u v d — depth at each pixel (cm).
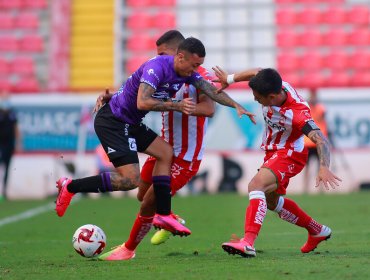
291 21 8156
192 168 2969
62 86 8006
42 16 8419
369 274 2088
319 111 6272
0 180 6594
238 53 8012
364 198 5694
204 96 2836
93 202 5969
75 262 2639
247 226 2488
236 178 6525
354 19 8144
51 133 6594
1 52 8225
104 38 8175
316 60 7925
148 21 8281
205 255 2767
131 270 2306
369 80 7800
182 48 2562
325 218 4325
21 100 6588
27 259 2872
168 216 2702
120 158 2611
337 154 6425
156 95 2633
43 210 5312
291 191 6475
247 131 6494
